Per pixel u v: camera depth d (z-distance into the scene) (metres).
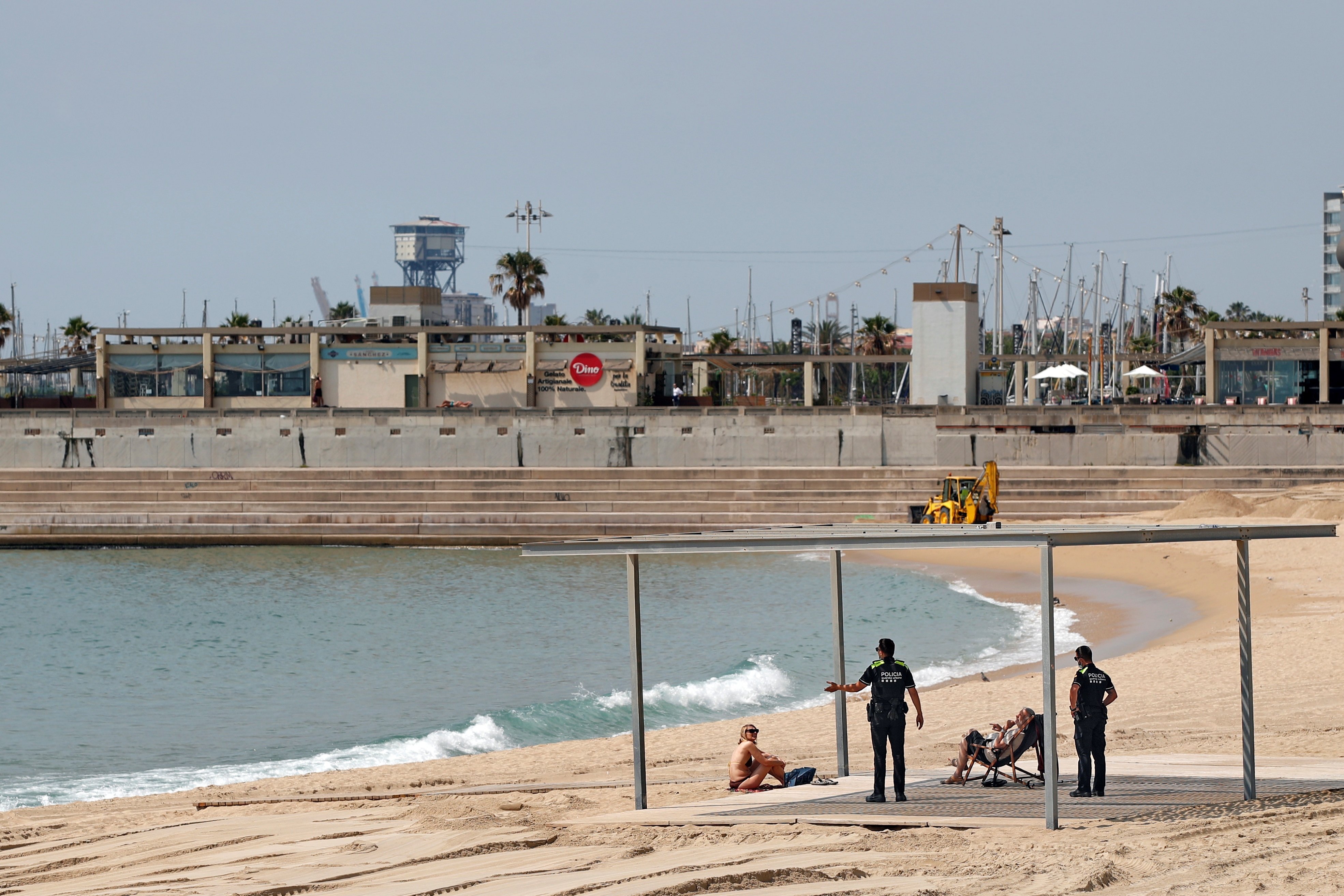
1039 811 16.56
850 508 87.69
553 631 53.44
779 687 38.16
